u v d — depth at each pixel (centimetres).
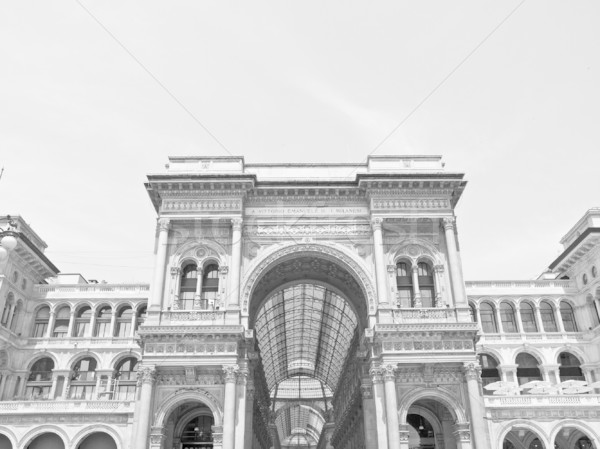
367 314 4794
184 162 4969
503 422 4678
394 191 4731
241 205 4691
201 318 4316
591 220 6775
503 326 6650
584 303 6600
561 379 6338
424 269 4722
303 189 4766
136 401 4081
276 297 6306
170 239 4669
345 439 7425
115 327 6625
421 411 4912
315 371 10081
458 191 4834
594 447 4734
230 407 3991
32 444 4709
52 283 7212
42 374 6375
